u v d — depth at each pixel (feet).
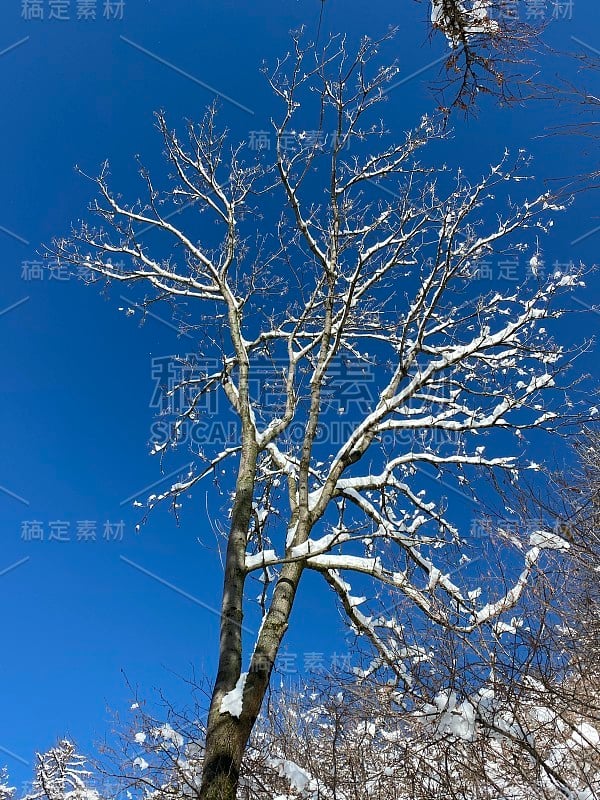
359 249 24.79
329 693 19.89
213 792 14.78
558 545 18.70
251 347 28.45
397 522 24.22
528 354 25.30
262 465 27.81
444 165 24.68
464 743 17.43
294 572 20.04
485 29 10.99
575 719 18.07
